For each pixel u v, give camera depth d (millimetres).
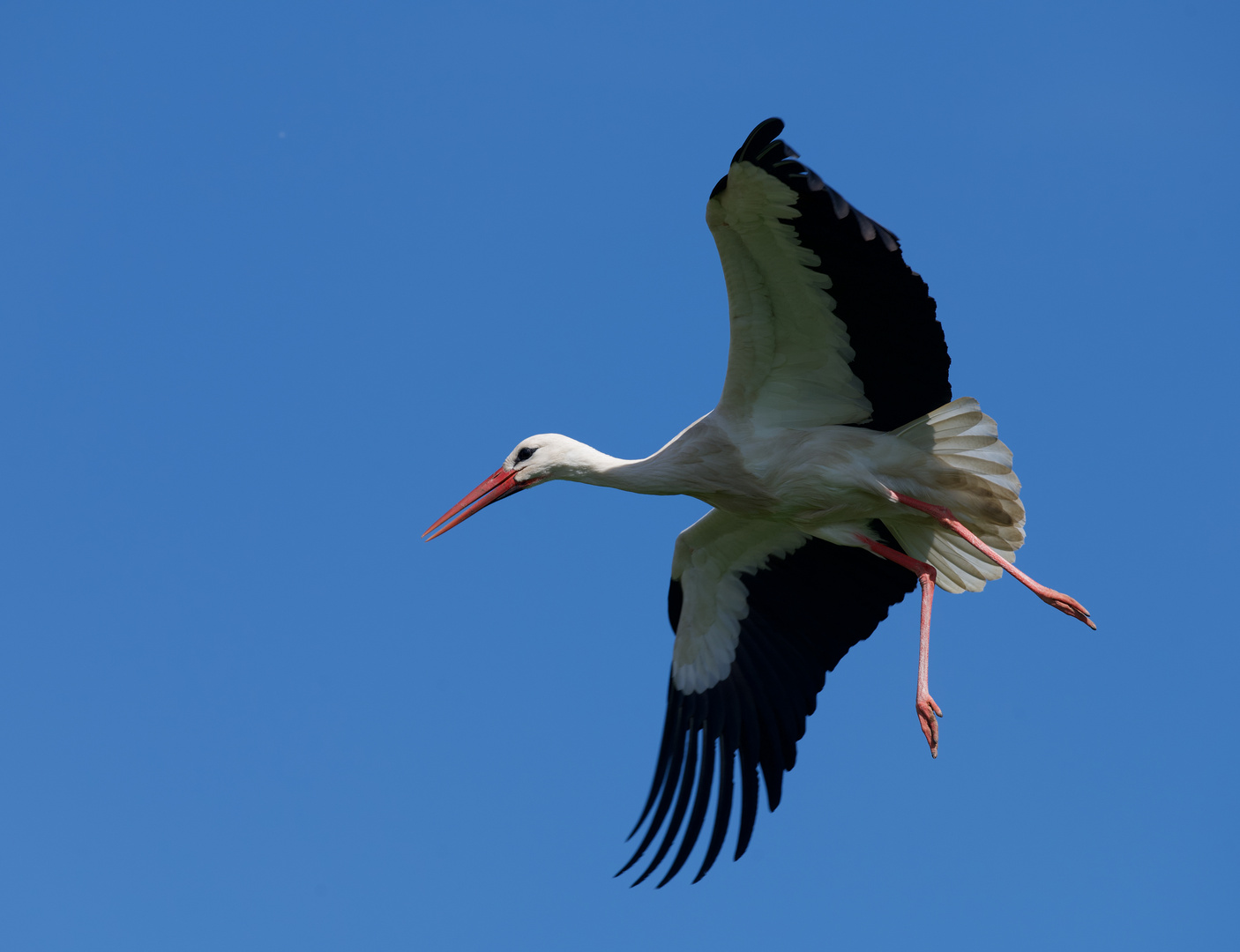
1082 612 11602
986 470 12203
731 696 14344
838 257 11203
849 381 12352
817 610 14570
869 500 12578
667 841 13820
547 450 14430
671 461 12875
